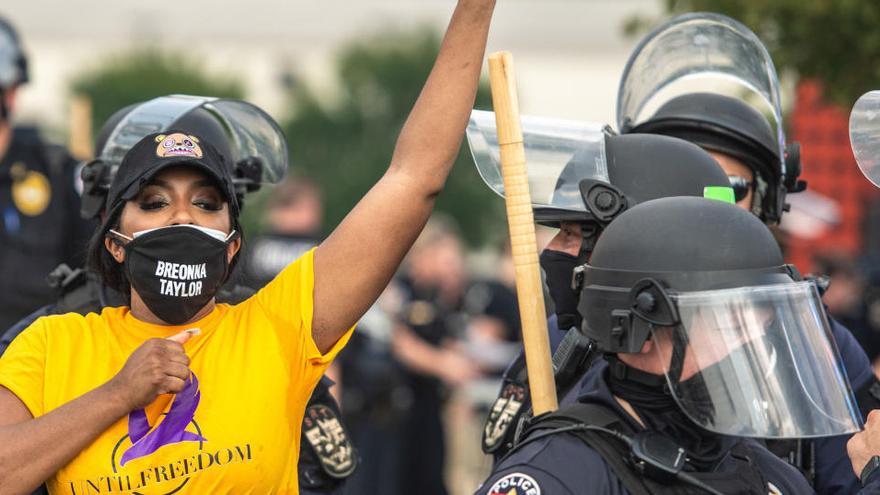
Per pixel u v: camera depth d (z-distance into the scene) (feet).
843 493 26.32
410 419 70.08
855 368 27.35
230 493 21.44
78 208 39.63
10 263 38.73
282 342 22.38
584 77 272.51
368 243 22.75
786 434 20.24
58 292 27.76
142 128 29.19
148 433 21.30
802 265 73.05
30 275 38.86
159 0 308.40
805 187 31.58
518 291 23.94
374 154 174.70
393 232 22.89
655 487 20.02
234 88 170.40
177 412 21.42
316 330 22.80
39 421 20.95
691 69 30.55
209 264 21.97
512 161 24.17
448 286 78.89
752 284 20.47
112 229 22.47
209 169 22.07
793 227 71.87
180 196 22.09
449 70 23.49
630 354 20.84
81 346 22.21
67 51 280.72
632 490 19.94
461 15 23.54
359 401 65.77
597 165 25.67
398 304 78.54
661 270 20.45
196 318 22.43
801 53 43.42
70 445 20.86
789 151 30.66
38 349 22.08
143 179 21.81
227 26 297.53
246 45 287.28
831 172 80.74
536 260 24.02
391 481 66.90
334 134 176.04
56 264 39.34
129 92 160.66
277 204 57.16
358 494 65.62
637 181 25.50
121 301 26.94
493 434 26.23
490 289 79.46
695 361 20.29
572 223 25.58
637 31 47.65
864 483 22.08
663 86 30.96
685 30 30.01
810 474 26.53
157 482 21.20
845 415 20.88
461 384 71.87
